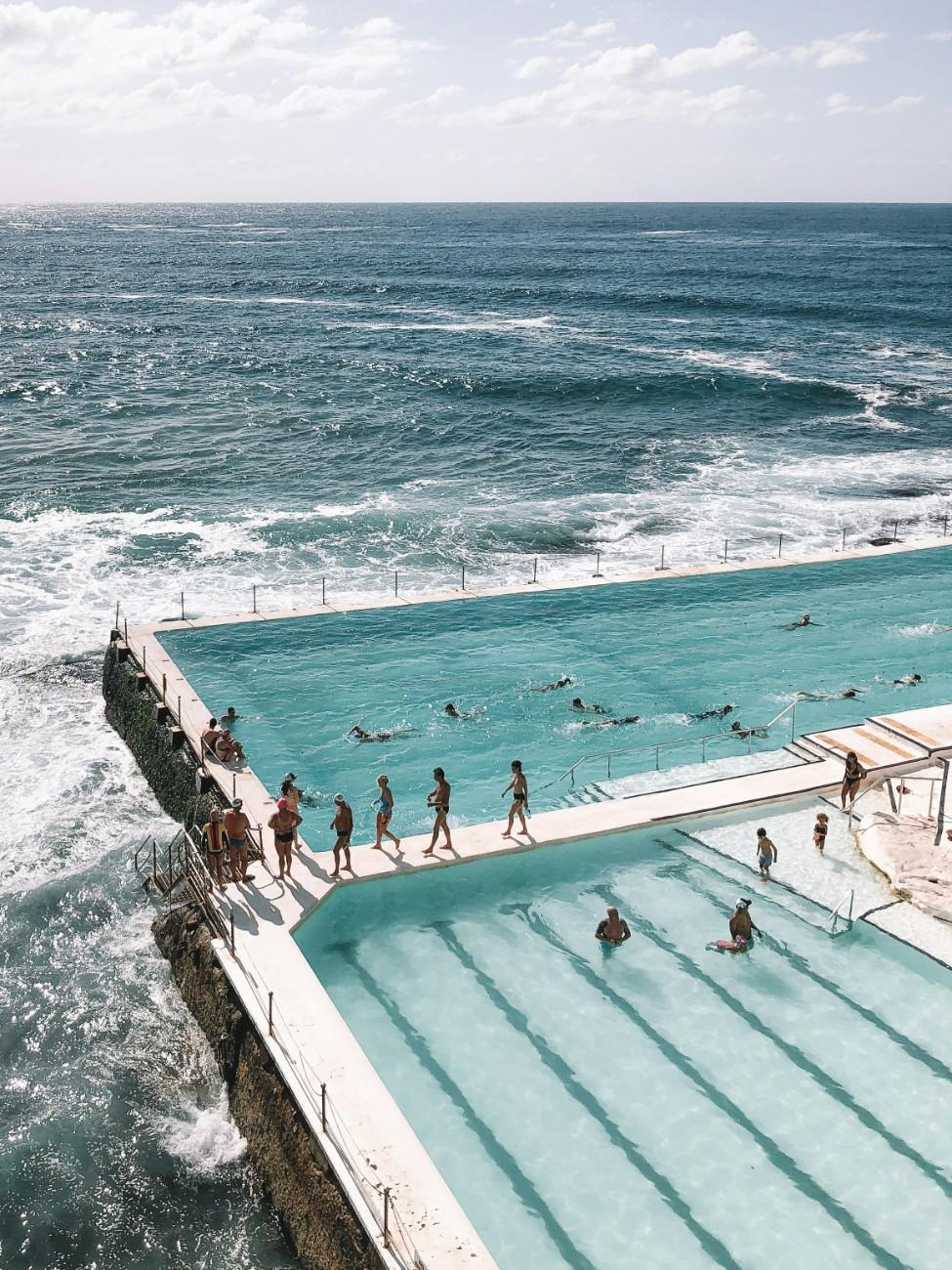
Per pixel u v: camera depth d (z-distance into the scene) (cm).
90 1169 1258
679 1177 1082
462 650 2455
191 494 3934
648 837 1692
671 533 3547
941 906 1491
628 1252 1002
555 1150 1112
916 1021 1299
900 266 14275
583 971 1384
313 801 1802
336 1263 1044
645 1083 1200
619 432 5044
